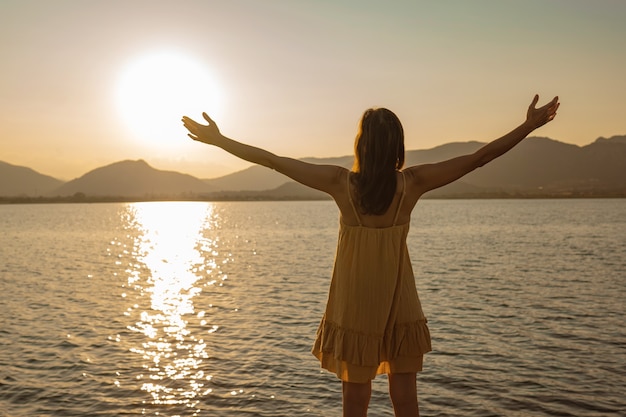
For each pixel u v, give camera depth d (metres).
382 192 3.21
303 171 3.33
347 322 3.36
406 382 3.43
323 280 30.06
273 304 22.16
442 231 76.62
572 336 15.52
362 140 3.24
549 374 11.98
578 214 140.12
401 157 3.28
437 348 14.29
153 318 19.47
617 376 11.78
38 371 12.52
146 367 12.87
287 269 36.25
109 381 11.80
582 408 10.03
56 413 9.96
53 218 168.00
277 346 14.84
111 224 127.31
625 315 18.56
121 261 44.91
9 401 10.56
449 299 22.50
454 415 9.80
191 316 19.83
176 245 64.06
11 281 31.41
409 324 3.38
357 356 3.32
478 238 62.75
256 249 55.28
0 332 16.89
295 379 11.83
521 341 14.99
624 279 28.23
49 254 51.78
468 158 3.29
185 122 3.41
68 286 29.14
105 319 19.31
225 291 26.61
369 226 3.33
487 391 10.95
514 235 66.94
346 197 3.32
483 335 15.77
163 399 10.67
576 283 27.02
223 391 11.11
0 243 66.62
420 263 37.59
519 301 21.77
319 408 10.14
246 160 3.39
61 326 17.95
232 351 14.36
